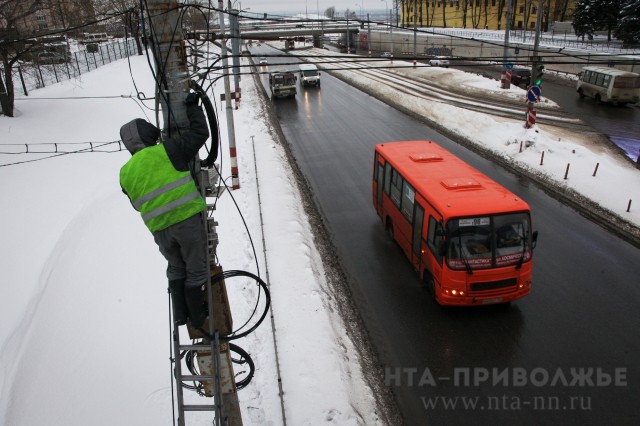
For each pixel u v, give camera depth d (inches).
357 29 2632.9
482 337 401.1
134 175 142.4
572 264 501.7
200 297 157.8
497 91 1379.2
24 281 450.3
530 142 847.7
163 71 166.1
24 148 834.2
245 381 199.9
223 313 177.3
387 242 565.6
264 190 707.4
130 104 1236.5
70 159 789.2
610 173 729.6
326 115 1235.2
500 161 831.1
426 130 1045.2
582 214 616.7
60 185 684.1
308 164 855.7
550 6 2807.6
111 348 368.8
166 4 161.8
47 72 1456.7
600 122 1056.8
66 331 379.9
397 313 435.5
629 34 1768.0
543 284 469.7
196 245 152.0
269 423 305.1
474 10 3179.1
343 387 336.5
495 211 400.2
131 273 481.7
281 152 911.7
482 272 399.9
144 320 408.2
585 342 390.3
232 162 706.8
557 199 666.2
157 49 165.0
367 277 495.2
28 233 541.3
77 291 435.2
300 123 1162.6
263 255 516.1
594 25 2000.5
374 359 381.7
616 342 388.5
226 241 555.5
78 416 303.4
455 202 413.1
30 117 983.6
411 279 487.8
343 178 778.2
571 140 916.0
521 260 404.2
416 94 1398.9
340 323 415.5
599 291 454.6
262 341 382.6
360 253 542.9
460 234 399.2
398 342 399.5
